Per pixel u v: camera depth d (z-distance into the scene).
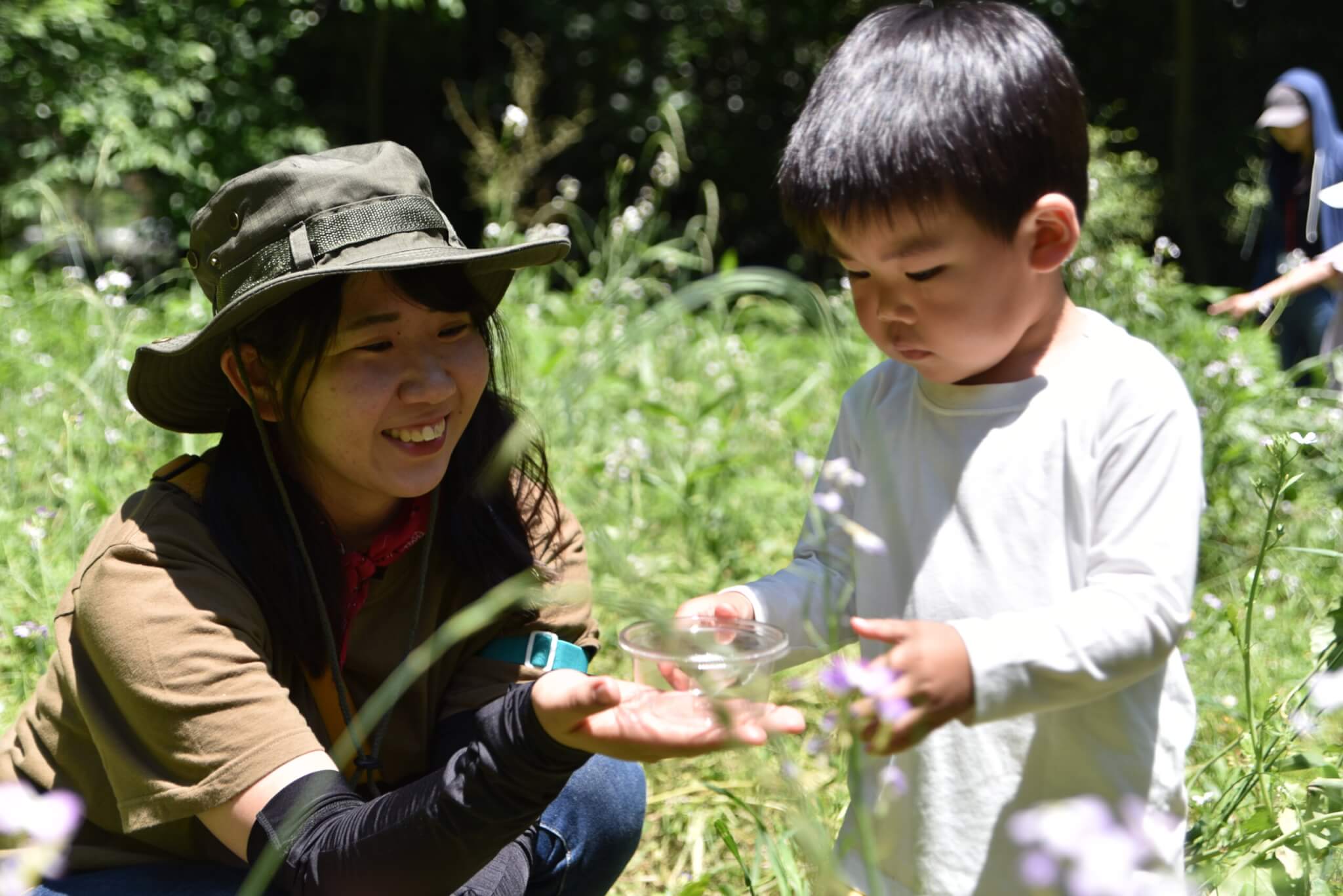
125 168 10.96
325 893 1.61
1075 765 1.67
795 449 4.95
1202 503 1.64
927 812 1.72
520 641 2.07
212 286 1.93
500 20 15.27
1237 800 1.95
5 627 3.06
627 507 4.05
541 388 4.90
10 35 10.84
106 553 1.82
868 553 1.83
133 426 4.20
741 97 15.30
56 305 6.04
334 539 1.90
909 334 1.66
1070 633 1.48
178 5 12.13
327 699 1.93
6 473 3.97
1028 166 1.59
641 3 14.83
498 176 7.33
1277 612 3.26
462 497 1.99
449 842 1.56
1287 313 5.90
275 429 1.92
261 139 12.10
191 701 1.71
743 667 1.36
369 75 14.48
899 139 1.55
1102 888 0.94
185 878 1.81
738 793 2.70
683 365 6.13
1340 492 3.63
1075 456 1.66
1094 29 14.79
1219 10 14.65
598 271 7.33
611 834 2.11
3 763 1.94
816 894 1.54
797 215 1.67
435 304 1.79
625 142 14.75
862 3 14.94
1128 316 4.80
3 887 1.09
